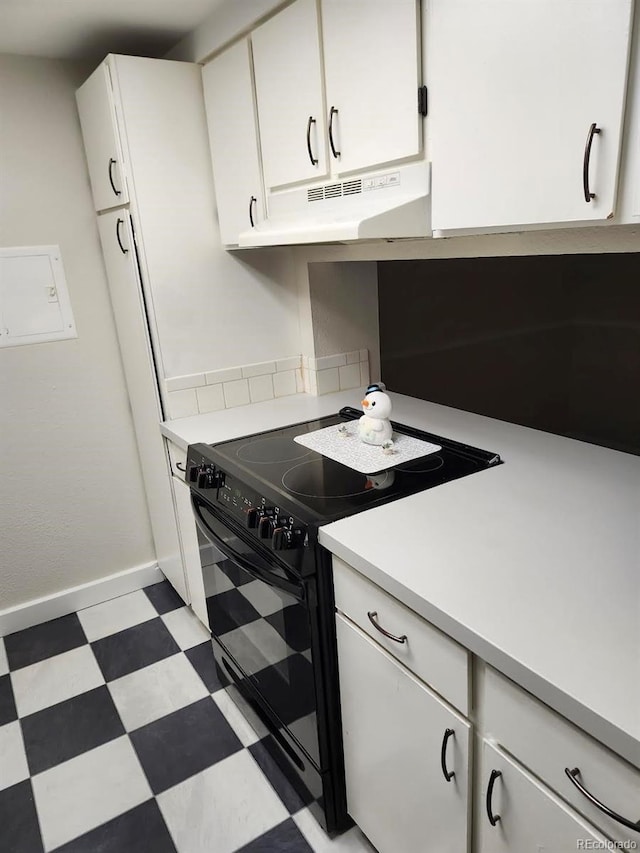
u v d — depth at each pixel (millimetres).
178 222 1883
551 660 755
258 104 1603
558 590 905
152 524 2463
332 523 1172
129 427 2342
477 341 2523
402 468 1451
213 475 1561
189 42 1823
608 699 688
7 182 1939
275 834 1433
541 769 799
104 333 2209
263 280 2086
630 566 963
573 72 885
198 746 1693
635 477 1319
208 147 1884
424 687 998
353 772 1312
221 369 2076
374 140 1280
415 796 1102
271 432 1822
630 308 2076
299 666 1318
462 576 954
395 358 2496
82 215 2086
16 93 1900
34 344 2086
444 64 1089
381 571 989
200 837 1433
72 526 2316
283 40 1447
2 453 2113
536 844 838
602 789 713
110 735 1741
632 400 2158
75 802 1537
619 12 809
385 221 1167
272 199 1664
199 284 1964
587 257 2148
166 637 2182
